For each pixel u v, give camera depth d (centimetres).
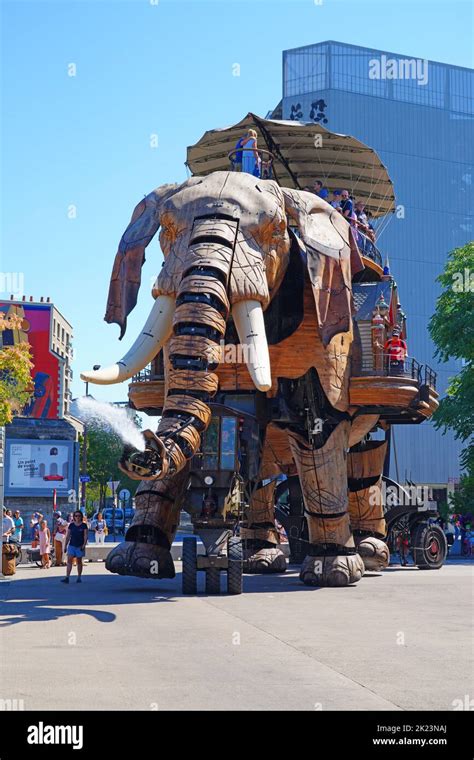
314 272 1664
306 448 1797
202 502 1598
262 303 1516
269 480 2238
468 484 4244
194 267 1454
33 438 5575
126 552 1700
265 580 1938
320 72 7506
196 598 1541
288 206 1695
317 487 1802
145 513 1711
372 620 1277
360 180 2381
